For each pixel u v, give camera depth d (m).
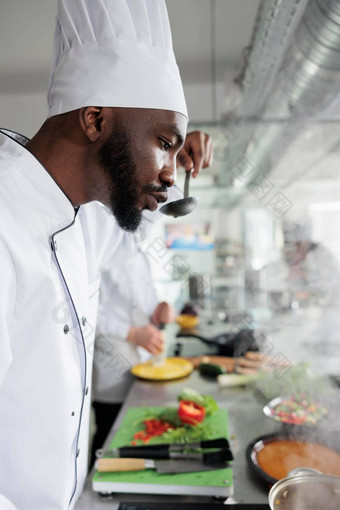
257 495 0.80
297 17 0.95
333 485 0.69
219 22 2.21
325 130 2.03
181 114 0.66
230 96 2.27
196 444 0.92
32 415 0.68
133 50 0.64
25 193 0.64
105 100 0.61
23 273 0.62
